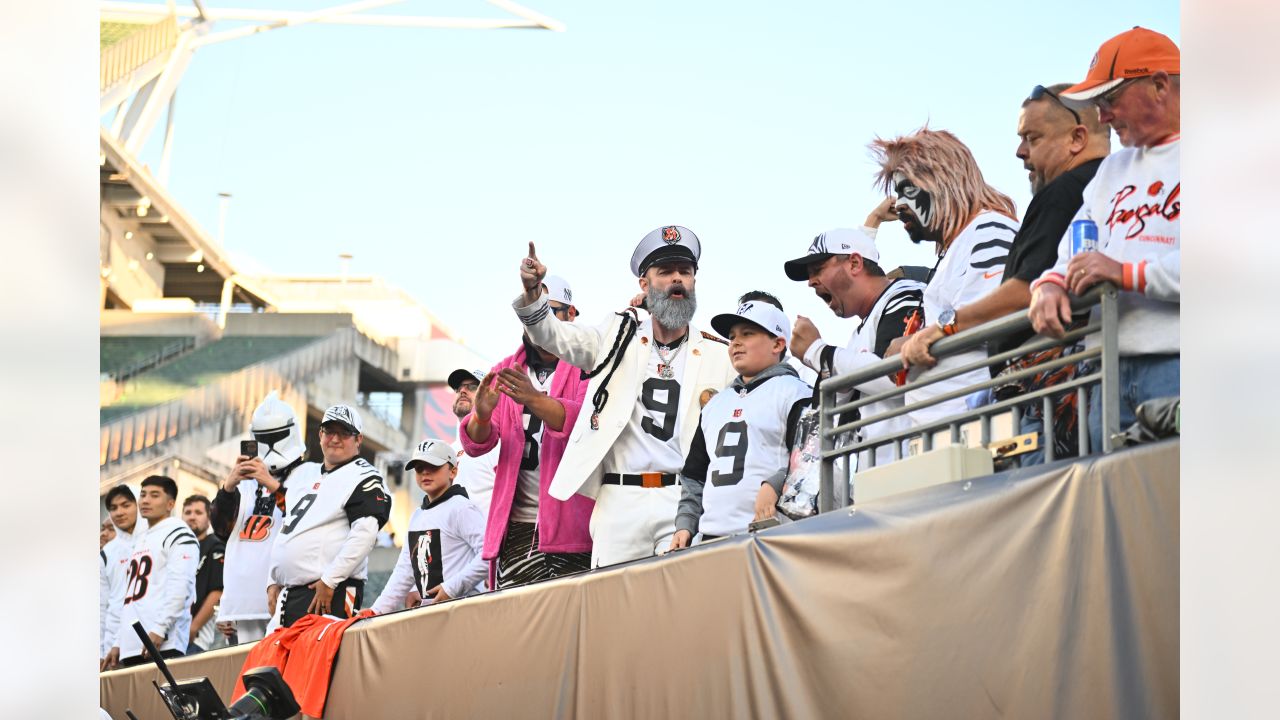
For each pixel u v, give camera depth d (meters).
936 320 3.23
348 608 4.80
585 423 3.98
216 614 5.74
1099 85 2.79
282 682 3.77
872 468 2.98
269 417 5.24
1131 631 2.30
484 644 3.96
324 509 4.91
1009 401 2.75
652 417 3.95
